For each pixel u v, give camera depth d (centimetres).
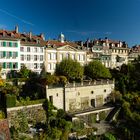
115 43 8888
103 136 3522
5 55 5394
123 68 6138
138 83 5672
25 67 5428
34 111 3909
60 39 7338
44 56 6203
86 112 4322
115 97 5025
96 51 8050
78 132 3656
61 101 4359
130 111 4606
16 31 6228
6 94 3784
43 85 4281
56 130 3466
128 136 3781
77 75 5028
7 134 2289
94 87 4847
